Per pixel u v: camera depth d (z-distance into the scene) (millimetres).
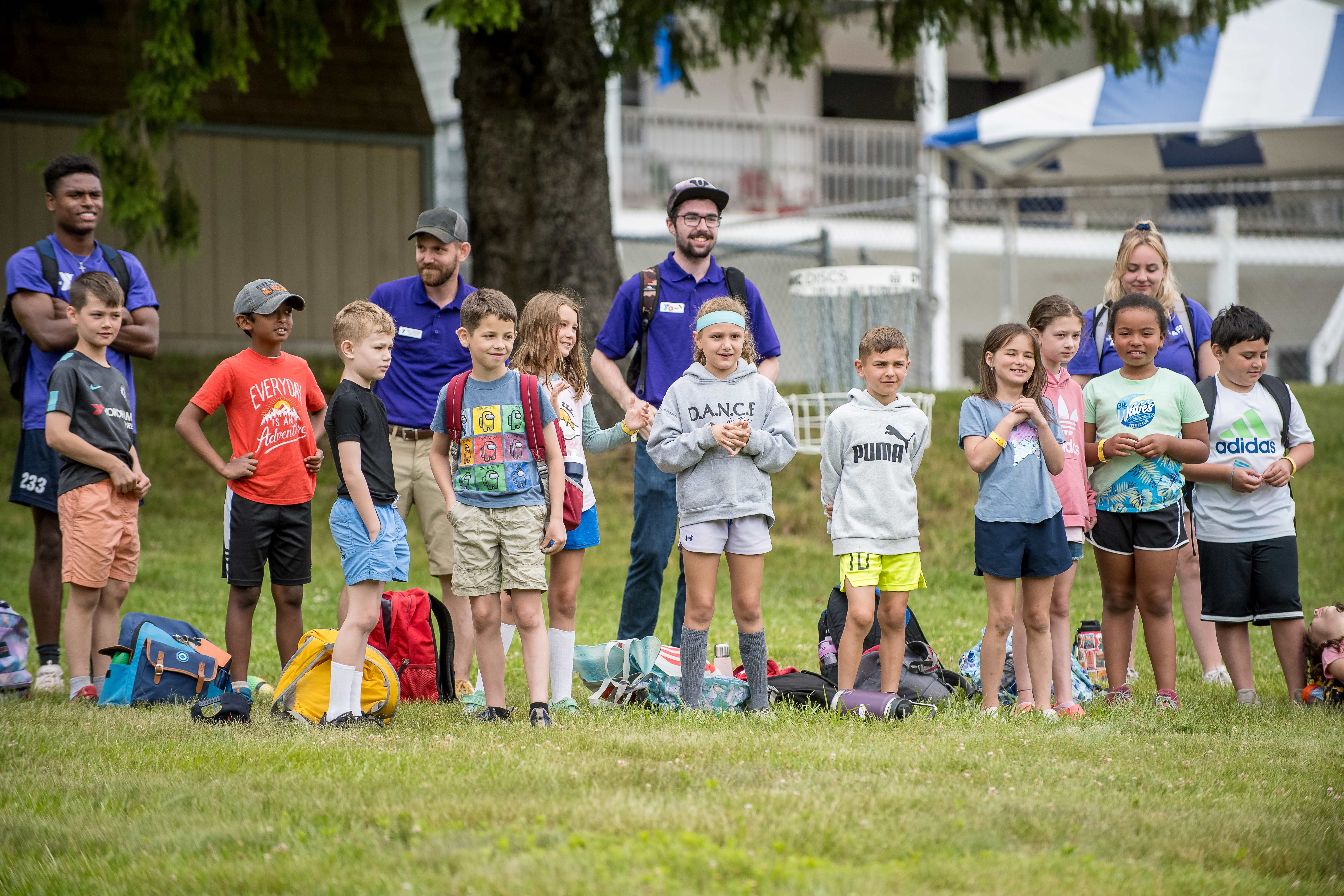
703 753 11422
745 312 14969
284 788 10266
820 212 41250
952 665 17719
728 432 13547
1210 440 15492
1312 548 26828
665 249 54469
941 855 8492
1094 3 33250
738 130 59188
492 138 32844
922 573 26359
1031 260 58781
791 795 9789
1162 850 8844
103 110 41156
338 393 13445
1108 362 16562
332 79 44406
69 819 9594
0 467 32469
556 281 32719
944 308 53156
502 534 13523
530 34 32062
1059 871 8242
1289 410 15406
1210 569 15391
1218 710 14312
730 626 21141
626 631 15969
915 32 33562
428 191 45562
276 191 43219
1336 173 56156
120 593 15836
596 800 9594
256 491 15133
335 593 23922
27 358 15930
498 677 13641
